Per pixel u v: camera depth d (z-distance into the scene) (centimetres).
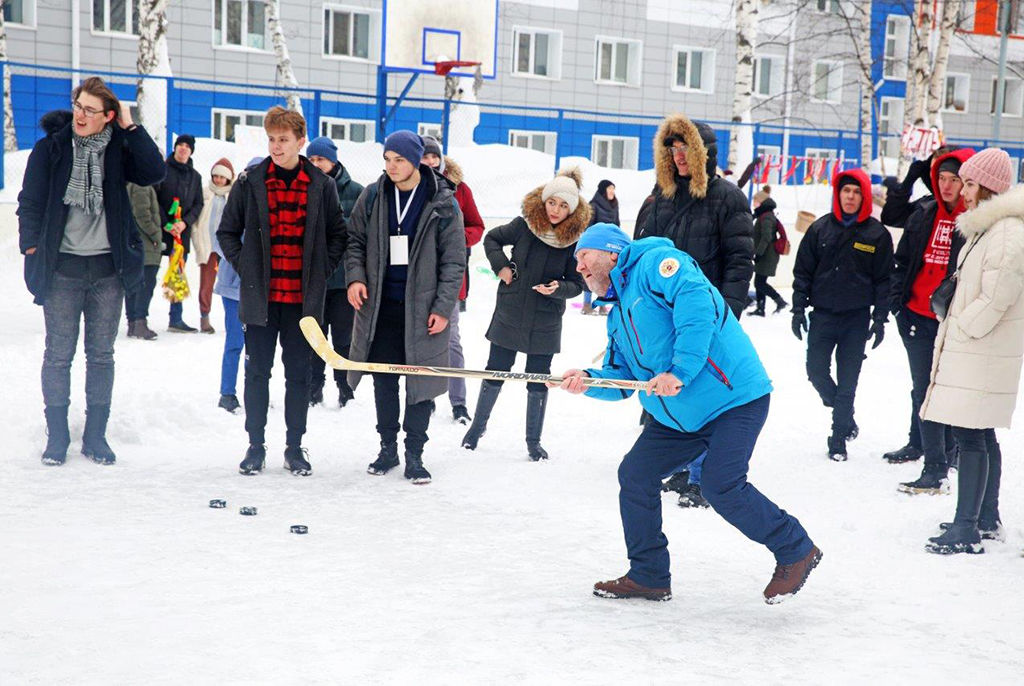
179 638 354
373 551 466
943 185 624
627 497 415
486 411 681
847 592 433
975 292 493
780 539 401
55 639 350
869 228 689
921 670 349
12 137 1802
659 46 2797
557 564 459
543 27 2606
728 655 358
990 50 3259
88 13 2133
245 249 591
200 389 823
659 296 404
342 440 697
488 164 1844
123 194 598
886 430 795
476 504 555
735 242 600
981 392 490
